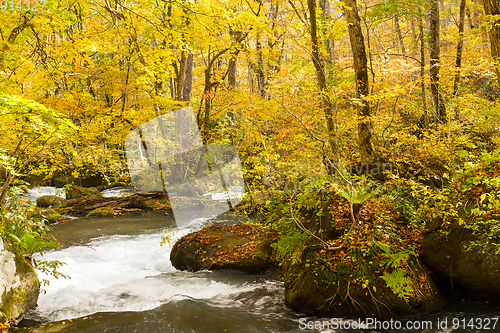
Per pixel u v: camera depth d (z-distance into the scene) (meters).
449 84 8.70
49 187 17.58
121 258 7.02
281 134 8.09
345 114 8.18
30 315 4.37
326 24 8.70
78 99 9.07
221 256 6.16
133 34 8.64
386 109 8.83
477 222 4.20
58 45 7.49
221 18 8.16
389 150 7.70
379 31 14.69
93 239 8.40
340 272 4.21
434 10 9.88
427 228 4.84
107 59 12.06
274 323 3.99
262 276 5.72
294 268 4.82
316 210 5.11
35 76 7.22
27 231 5.24
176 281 5.61
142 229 9.19
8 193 5.20
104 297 4.99
